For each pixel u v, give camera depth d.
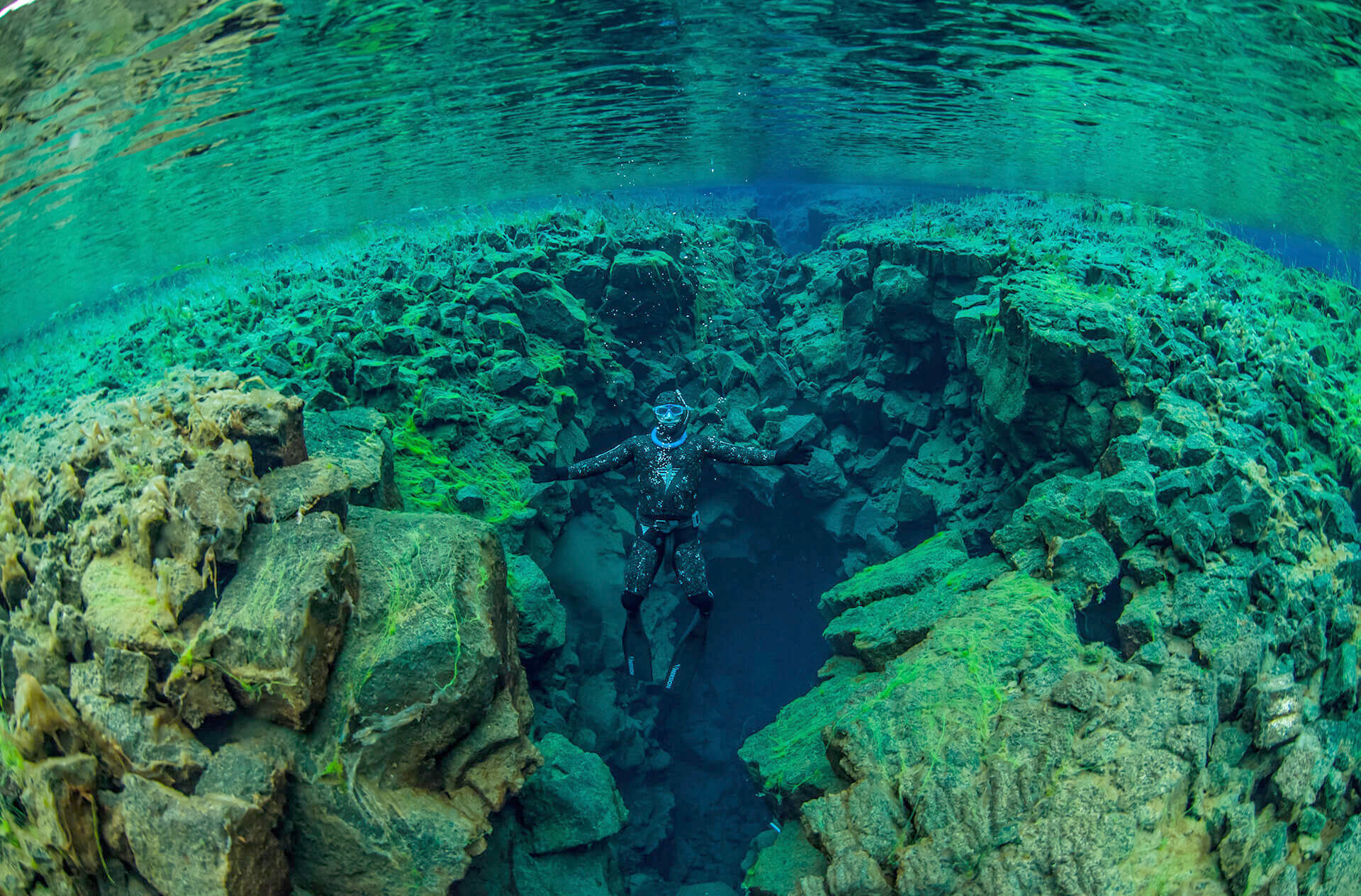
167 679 3.79
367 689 4.07
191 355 8.37
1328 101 6.15
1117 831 4.43
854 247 14.95
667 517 5.46
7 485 4.96
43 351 9.76
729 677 13.93
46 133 5.03
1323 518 6.70
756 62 7.36
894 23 5.98
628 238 13.48
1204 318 8.55
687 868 9.40
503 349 10.20
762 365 13.11
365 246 12.95
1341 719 5.97
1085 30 5.71
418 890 3.99
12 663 4.21
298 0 4.42
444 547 4.77
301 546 4.11
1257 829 5.07
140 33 4.18
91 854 3.80
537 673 7.18
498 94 7.66
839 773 5.55
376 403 8.31
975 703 5.38
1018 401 7.92
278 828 3.84
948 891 4.36
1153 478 6.62
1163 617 5.73
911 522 10.75
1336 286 10.64
